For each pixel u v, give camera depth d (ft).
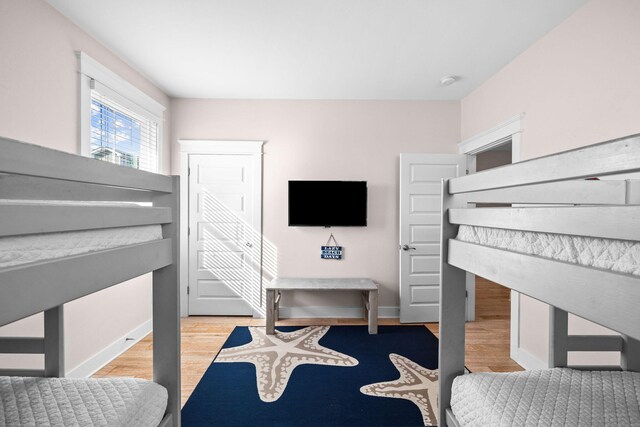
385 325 11.78
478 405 3.95
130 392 4.00
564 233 2.69
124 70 9.51
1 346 4.53
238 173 12.49
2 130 5.87
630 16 5.78
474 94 11.62
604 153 2.33
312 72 10.21
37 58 6.56
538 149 8.27
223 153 12.44
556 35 7.63
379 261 12.62
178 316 4.65
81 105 7.69
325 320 12.27
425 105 12.63
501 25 7.61
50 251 2.60
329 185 12.33
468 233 4.42
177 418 4.64
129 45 8.59
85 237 3.01
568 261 2.69
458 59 9.31
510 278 3.35
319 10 7.11
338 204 12.34
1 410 3.58
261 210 12.57
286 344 9.95
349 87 11.42
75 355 7.64
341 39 8.29
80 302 7.79
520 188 3.58
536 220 3.02
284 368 8.39
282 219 12.57
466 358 9.20
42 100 6.69
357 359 8.91
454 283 4.85
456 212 4.61
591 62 6.63
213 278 12.58
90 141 8.03
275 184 12.55
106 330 8.76
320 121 12.55
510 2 6.75
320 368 8.39
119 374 8.07
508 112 9.57
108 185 3.36
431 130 12.64
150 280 10.94
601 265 2.40
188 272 12.53
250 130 12.48
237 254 12.57
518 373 4.64
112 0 6.73
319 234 12.59
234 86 11.34
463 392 4.37
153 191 4.37
